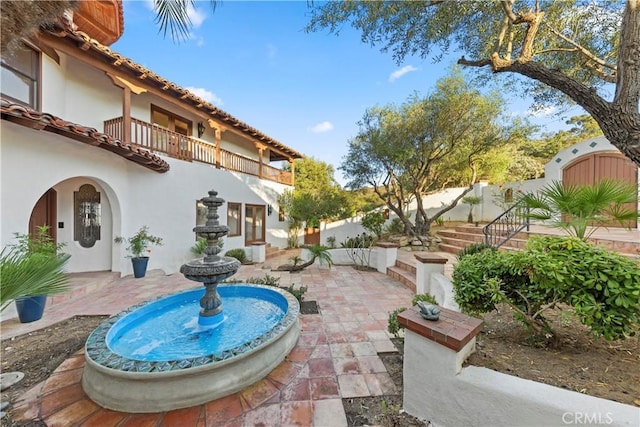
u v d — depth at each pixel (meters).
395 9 4.36
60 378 2.85
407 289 6.50
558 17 4.74
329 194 14.12
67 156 5.76
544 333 2.60
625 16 3.13
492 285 2.65
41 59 6.18
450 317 2.40
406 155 9.98
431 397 2.23
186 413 2.39
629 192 3.25
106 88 8.34
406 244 10.75
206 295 4.11
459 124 9.27
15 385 2.78
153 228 8.19
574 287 2.28
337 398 2.58
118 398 2.43
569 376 2.07
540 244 2.71
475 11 4.69
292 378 2.89
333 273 8.28
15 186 4.73
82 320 4.57
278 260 11.01
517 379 1.91
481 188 12.93
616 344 2.59
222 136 13.27
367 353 3.42
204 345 3.58
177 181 8.91
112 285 6.66
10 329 4.14
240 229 11.83
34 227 6.70
